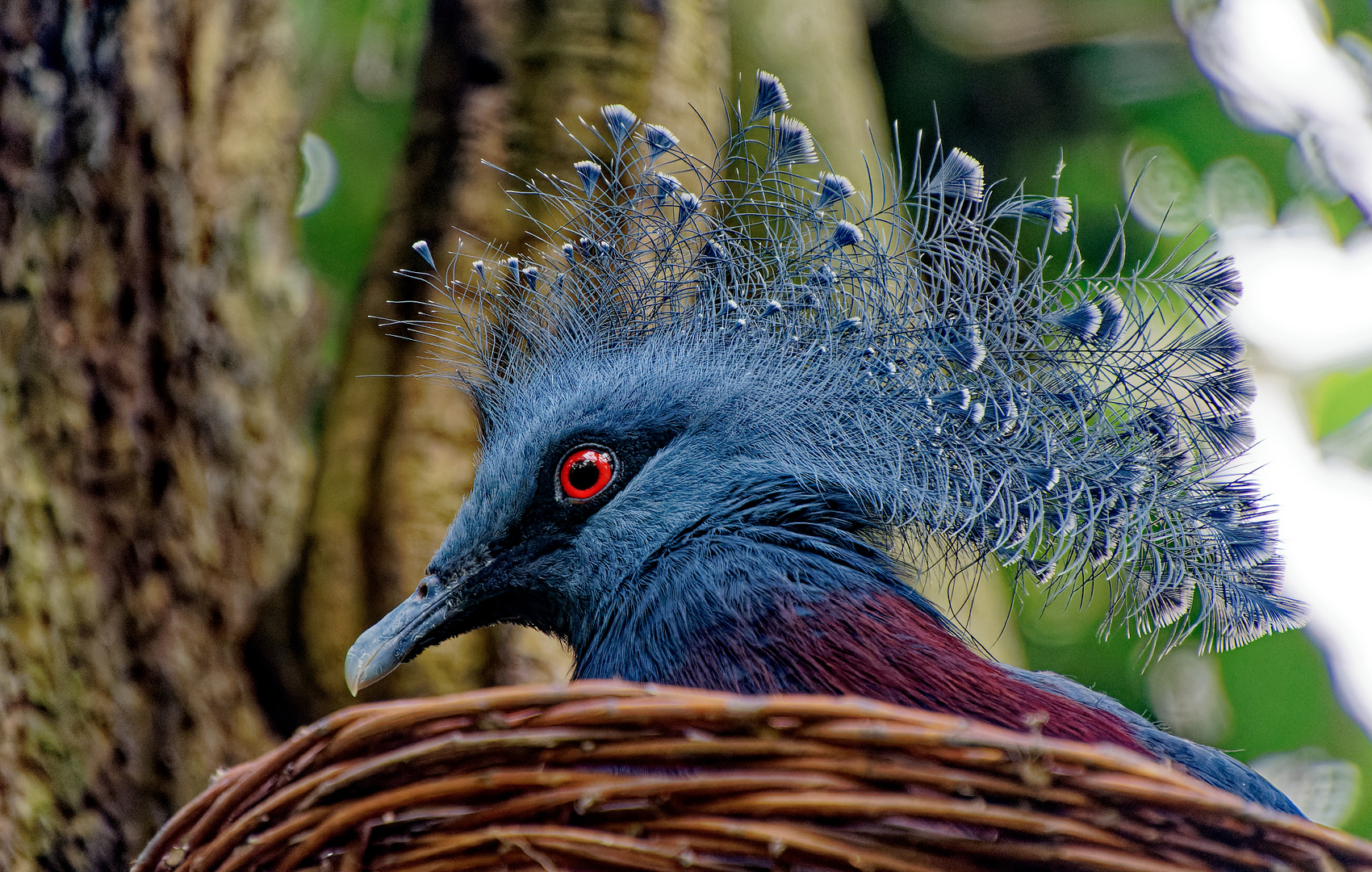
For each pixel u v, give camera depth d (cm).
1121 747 171
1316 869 168
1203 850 168
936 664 172
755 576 173
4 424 181
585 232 177
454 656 181
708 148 183
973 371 174
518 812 169
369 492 181
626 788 168
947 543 175
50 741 180
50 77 181
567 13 182
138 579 181
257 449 182
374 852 169
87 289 181
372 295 182
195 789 181
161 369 182
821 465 174
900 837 168
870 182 177
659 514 175
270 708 181
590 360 177
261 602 181
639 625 174
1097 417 174
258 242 183
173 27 182
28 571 180
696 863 168
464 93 182
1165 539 174
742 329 176
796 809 168
